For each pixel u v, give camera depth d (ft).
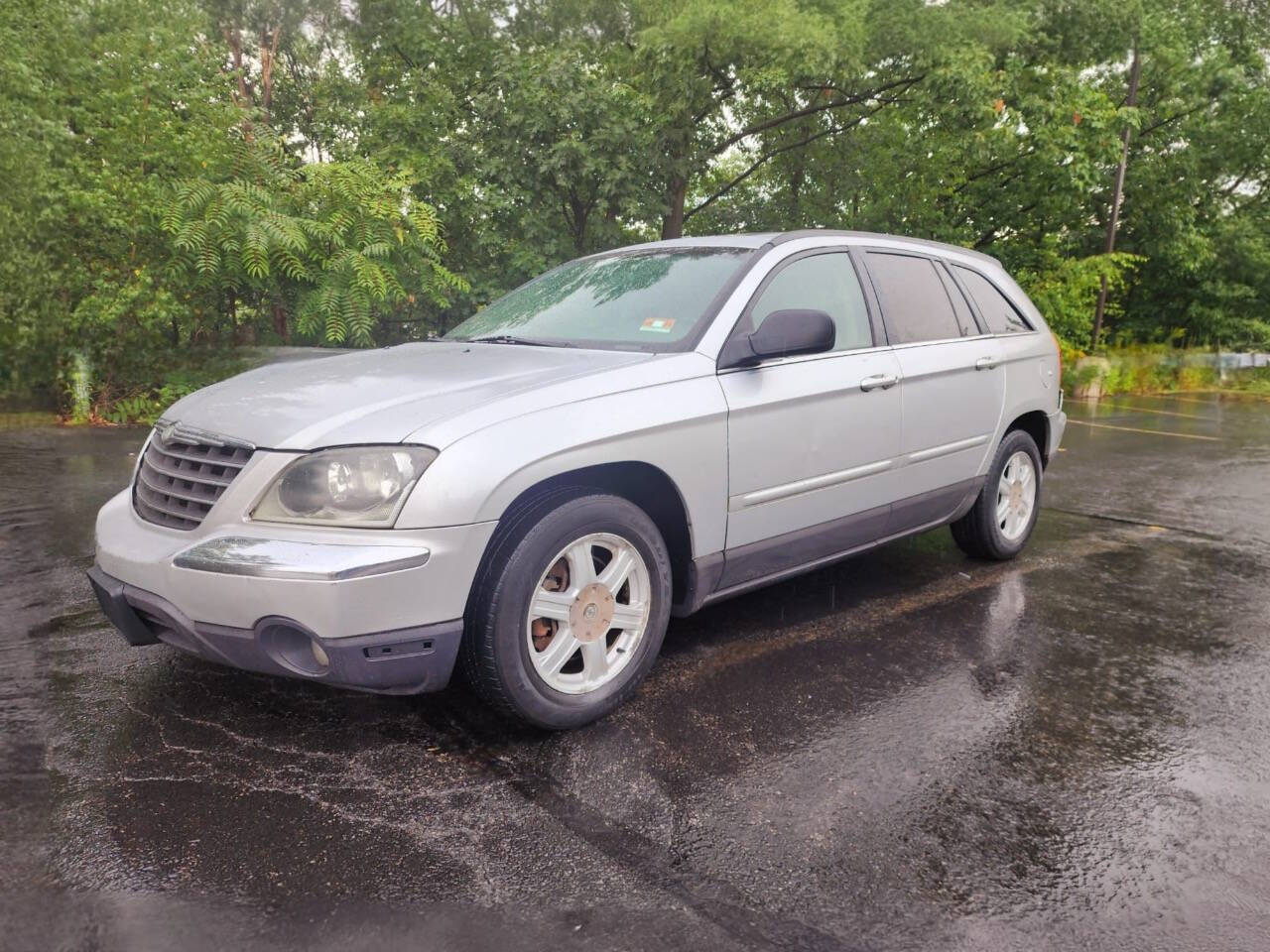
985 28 45.60
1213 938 6.89
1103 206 65.26
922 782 9.14
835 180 58.03
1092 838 8.21
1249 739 10.26
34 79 29.71
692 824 8.30
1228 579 16.65
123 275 31.01
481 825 8.20
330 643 8.47
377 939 6.67
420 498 8.73
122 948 6.51
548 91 41.50
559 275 15.07
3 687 10.83
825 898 7.28
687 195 58.75
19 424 29.53
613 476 10.67
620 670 10.53
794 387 12.10
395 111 42.32
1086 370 53.57
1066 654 12.75
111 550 9.68
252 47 46.68
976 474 15.96
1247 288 67.26
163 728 9.91
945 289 15.96
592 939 6.73
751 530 11.83
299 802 8.51
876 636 13.28
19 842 7.75
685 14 41.32
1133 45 53.93
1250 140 65.87
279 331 37.88
